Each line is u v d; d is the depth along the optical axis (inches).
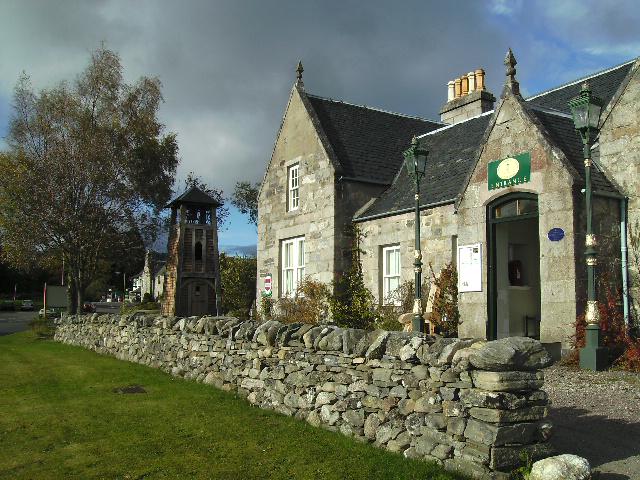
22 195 928.3
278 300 730.2
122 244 1061.8
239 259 1097.4
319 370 276.1
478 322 477.7
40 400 349.1
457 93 804.6
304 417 281.9
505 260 498.3
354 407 251.6
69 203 965.2
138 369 458.0
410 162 478.3
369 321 600.1
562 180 417.4
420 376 220.2
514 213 465.1
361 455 224.1
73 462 231.0
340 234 648.4
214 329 383.2
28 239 950.4
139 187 1059.3
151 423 285.0
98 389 378.0
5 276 2994.6
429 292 531.2
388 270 620.4
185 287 974.4
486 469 189.5
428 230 557.6
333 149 674.8
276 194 770.8
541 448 196.5
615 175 440.8
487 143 480.7
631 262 425.1
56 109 967.0
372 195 672.4
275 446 241.0
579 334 396.5
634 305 420.2
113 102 1023.0
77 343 695.7
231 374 355.6
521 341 198.2
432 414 213.2
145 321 503.8
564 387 327.6
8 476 217.2
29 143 962.1
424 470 200.1
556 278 416.5
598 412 275.0
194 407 315.0
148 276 3038.9
